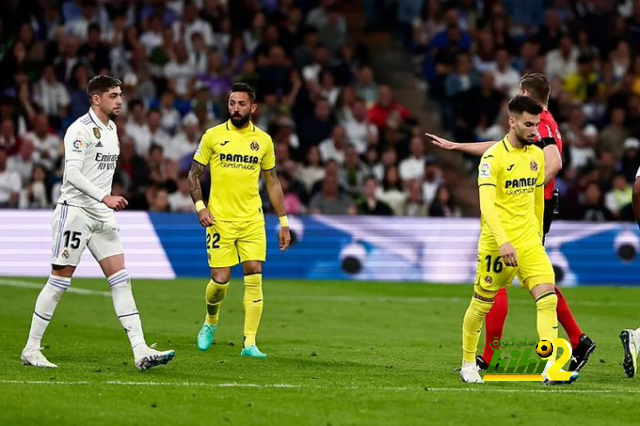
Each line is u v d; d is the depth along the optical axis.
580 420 25.30
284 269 63.81
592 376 32.47
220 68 78.44
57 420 24.11
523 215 29.91
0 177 67.00
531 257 29.86
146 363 30.91
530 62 84.19
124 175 68.38
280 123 73.75
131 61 76.69
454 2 87.38
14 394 26.50
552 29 85.19
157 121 72.81
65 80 74.69
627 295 59.78
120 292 31.59
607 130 79.62
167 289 56.28
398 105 79.88
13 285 55.25
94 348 36.69
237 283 59.47
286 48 80.44
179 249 62.75
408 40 87.81
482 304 30.12
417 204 71.31
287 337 41.22
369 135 76.38
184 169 72.00
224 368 32.78
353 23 88.81
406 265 64.81
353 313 49.09
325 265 64.19
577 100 83.25
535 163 29.92
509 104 29.73
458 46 84.19
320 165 73.75
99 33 76.25
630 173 76.50
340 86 80.19
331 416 25.06
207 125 74.25
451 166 80.50
